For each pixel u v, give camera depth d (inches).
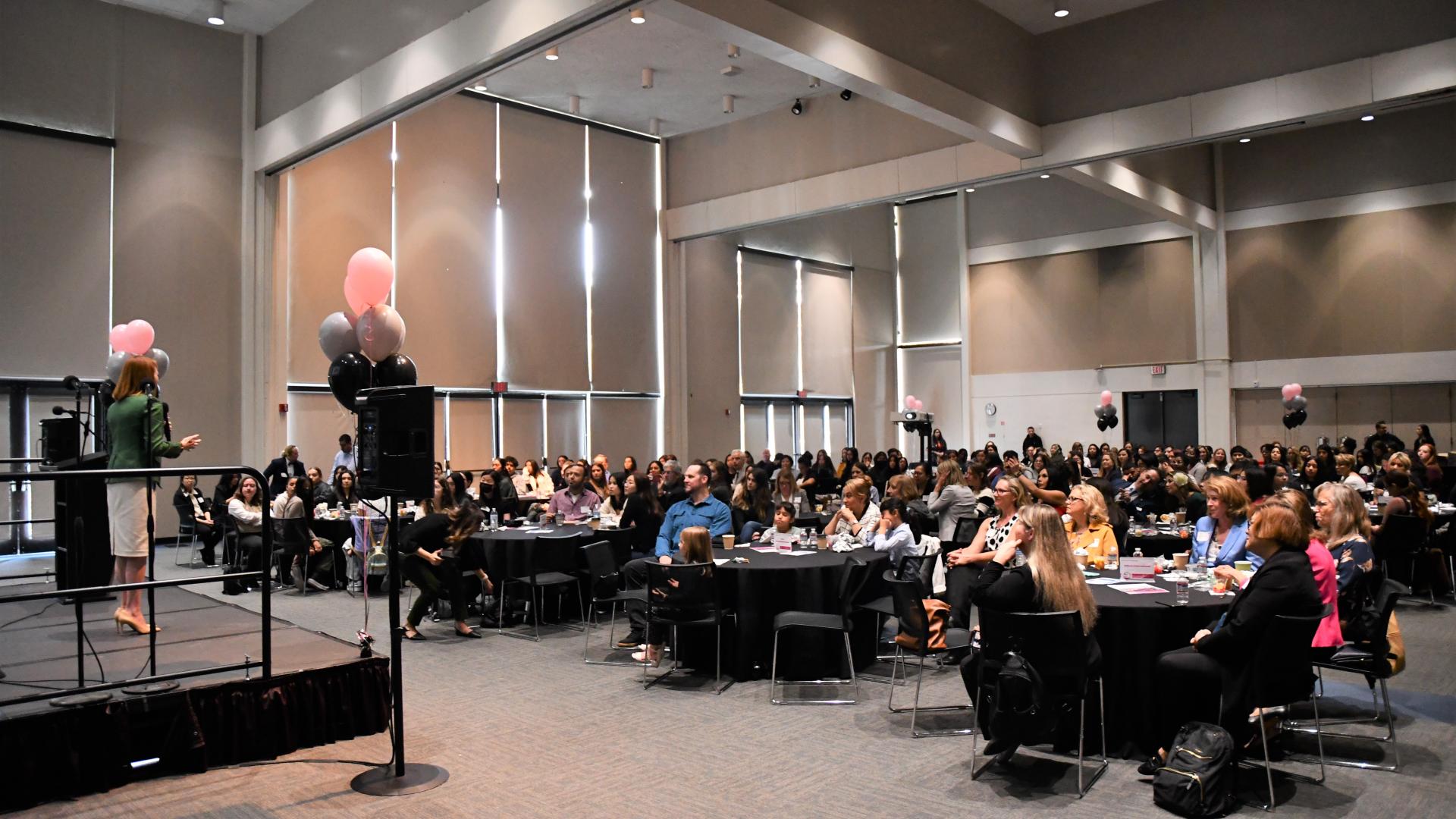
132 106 449.1
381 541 343.6
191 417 461.1
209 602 255.1
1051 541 154.5
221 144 472.7
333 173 502.3
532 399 584.7
